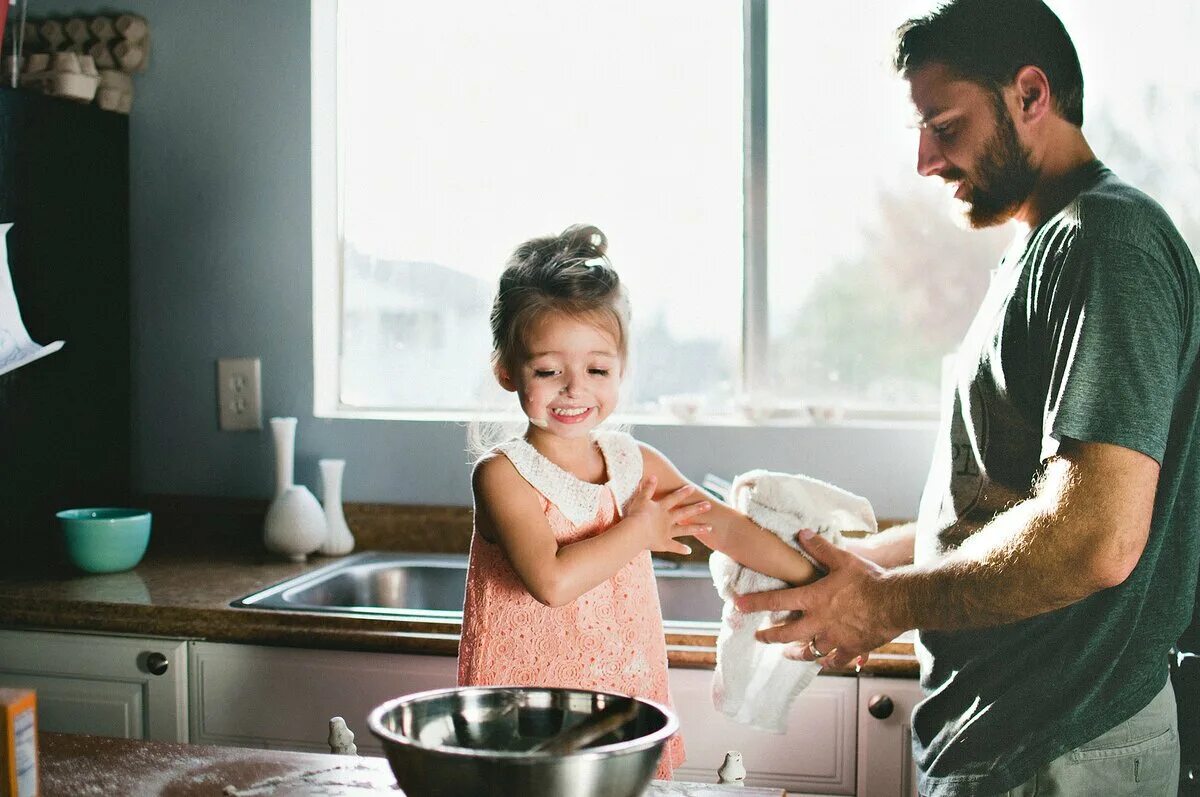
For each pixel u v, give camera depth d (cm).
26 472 218
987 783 136
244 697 186
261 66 237
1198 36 204
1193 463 128
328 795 104
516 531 144
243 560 223
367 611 184
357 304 243
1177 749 135
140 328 245
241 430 241
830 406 217
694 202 228
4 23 213
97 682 191
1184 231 206
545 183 234
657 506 150
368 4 238
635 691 149
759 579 155
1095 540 123
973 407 142
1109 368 122
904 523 213
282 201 238
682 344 229
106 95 237
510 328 144
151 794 103
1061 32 140
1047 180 142
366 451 236
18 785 93
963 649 140
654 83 229
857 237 223
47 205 221
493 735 100
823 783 171
